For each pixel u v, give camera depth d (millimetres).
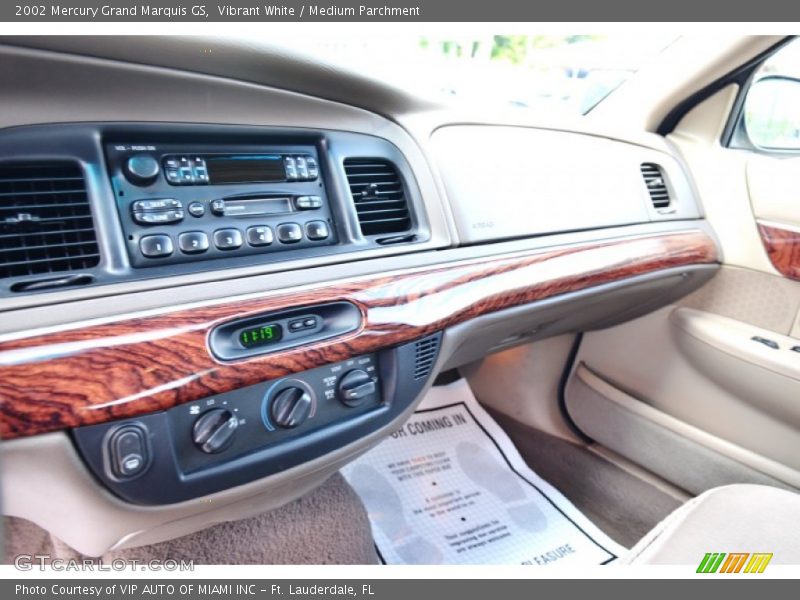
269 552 868
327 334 624
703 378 1153
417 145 796
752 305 1117
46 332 470
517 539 1101
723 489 780
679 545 672
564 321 1084
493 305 792
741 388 1079
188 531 647
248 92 630
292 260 644
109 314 506
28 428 447
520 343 1153
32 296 483
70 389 463
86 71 523
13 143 497
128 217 557
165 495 524
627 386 1286
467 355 991
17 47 483
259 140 657
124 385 485
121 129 559
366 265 694
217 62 581
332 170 705
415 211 781
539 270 857
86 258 528
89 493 491
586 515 1196
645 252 1012
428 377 735
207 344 535
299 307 603
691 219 1174
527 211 905
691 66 1154
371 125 755
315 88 677
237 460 562
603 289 957
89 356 476
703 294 1186
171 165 587
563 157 997
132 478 500
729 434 1124
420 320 695
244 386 558
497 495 1212
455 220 808
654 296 1139
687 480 1187
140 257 556
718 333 1098
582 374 1368
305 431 613
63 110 525
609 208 1037
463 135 864
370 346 651
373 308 659
